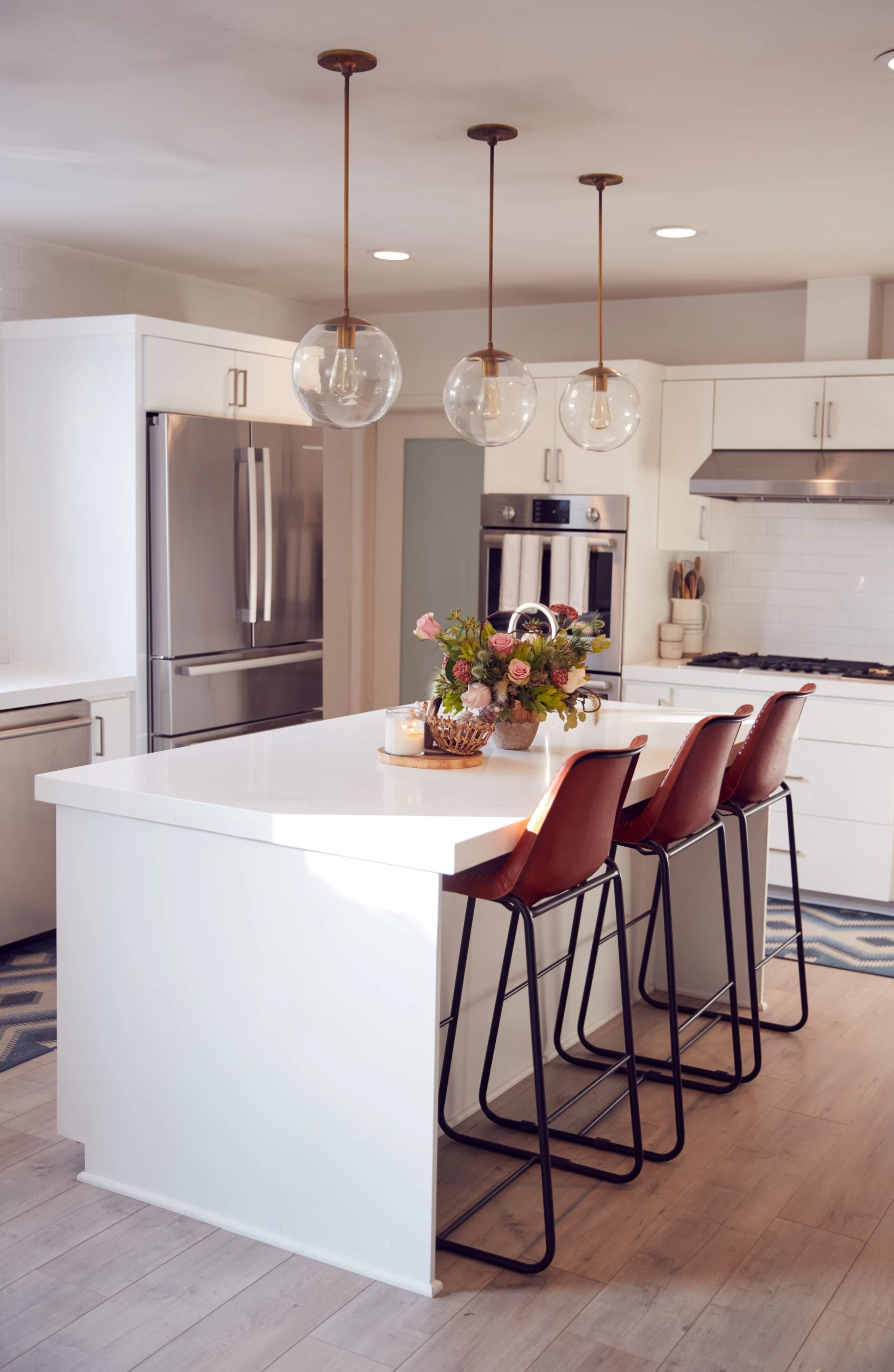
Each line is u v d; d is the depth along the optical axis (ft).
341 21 8.50
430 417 21.93
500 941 10.59
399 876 7.72
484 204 13.64
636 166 12.00
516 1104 10.61
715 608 19.24
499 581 18.38
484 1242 8.42
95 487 15.05
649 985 13.61
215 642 15.64
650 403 17.70
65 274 16.53
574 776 7.89
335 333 8.69
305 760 10.11
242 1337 7.35
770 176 12.32
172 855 8.60
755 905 13.05
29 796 13.91
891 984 13.78
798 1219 8.81
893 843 15.88
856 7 8.13
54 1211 8.75
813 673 16.78
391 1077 7.86
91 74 9.66
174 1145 8.79
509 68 9.37
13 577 15.89
